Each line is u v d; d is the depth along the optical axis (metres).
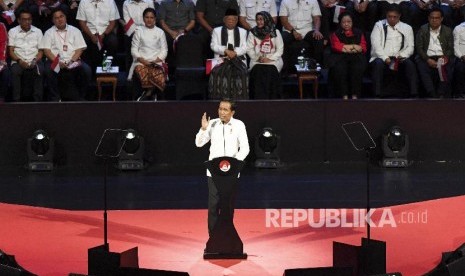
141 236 48.50
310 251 45.91
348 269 36.50
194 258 45.00
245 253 44.88
